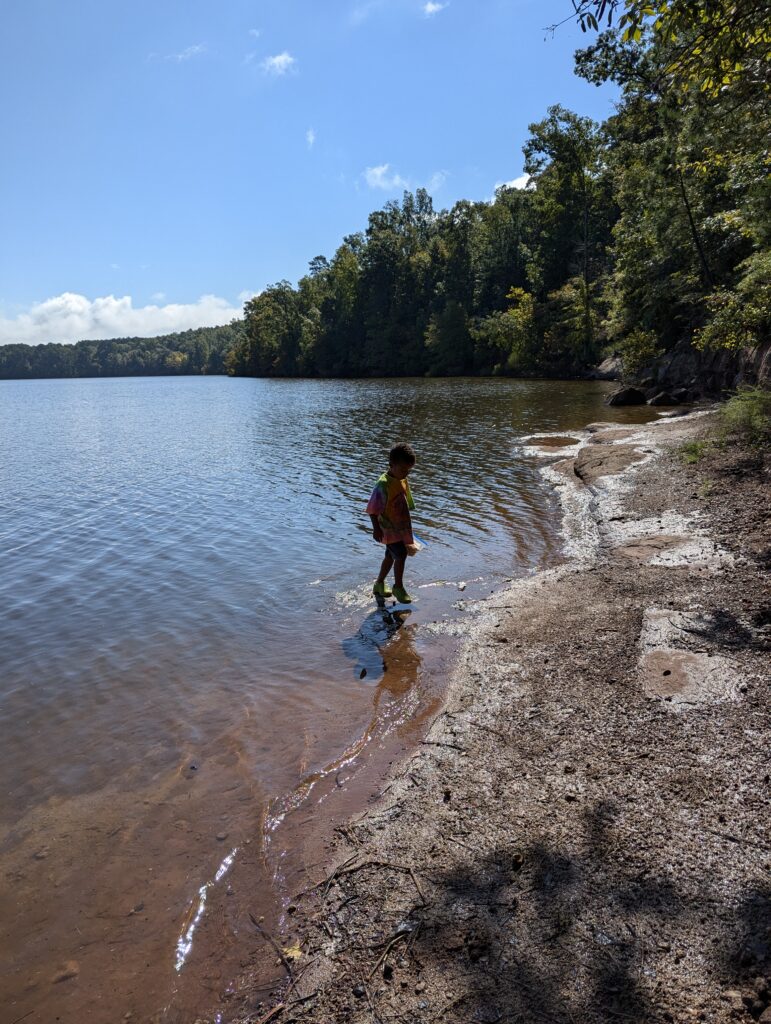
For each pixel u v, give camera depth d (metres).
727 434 12.58
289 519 11.38
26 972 2.90
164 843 3.63
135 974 2.85
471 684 5.00
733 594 5.78
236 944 2.94
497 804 3.55
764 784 3.35
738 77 7.25
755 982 2.33
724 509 8.45
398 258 82.94
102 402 60.56
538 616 6.15
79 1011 2.69
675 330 30.89
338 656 5.86
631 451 13.45
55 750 4.61
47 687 5.57
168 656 6.07
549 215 53.62
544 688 4.76
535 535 9.38
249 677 5.56
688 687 4.39
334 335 92.88
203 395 63.84
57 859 3.56
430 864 3.19
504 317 56.38
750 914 2.62
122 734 4.77
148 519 11.95
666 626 5.35
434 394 38.72
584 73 28.02
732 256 25.20
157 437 26.97
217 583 8.12
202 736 4.69
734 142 13.16
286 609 7.09
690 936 2.56
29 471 18.59
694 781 3.46
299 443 22.23
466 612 6.59
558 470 13.86
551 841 3.20
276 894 3.20
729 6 5.85
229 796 4.00
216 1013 2.62
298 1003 2.57
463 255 69.69
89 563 9.31
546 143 49.44
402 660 5.67
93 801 4.03
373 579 7.89
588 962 2.52
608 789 3.51
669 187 26.58
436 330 68.56
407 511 6.80
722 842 3.01
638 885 2.84
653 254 30.11
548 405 27.75
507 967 2.55
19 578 8.74
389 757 4.27
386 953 2.72
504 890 2.94
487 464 15.42
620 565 7.18
